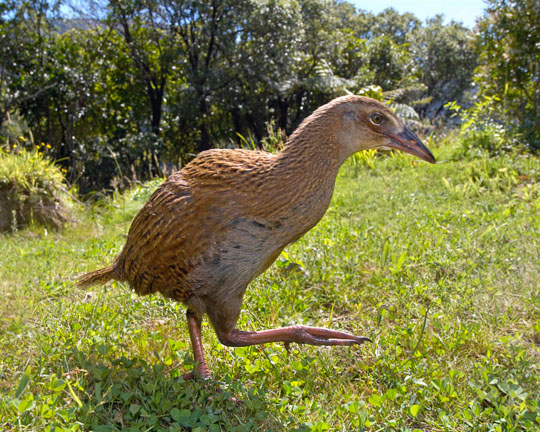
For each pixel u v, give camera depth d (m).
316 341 0.49
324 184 0.47
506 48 1.72
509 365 0.54
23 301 0.69
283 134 1.60
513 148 1.38
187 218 0.46
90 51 3.84
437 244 0.81
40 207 1.21
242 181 0.45
